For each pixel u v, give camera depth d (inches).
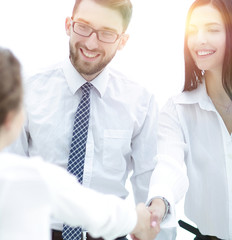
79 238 75.4
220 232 79.4
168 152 79.7
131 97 85.2
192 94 80.7
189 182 80.4
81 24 75.8
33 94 81.4
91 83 82.0
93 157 81.1
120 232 53.6
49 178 43.3
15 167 41.6
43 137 79.8
